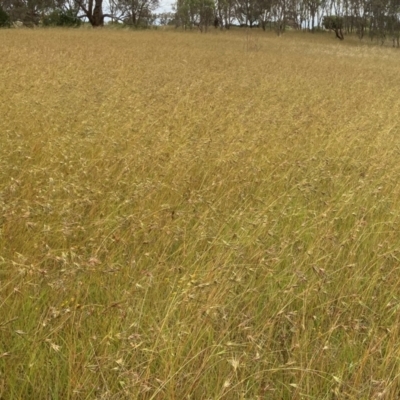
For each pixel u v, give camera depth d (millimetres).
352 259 4270
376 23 47000
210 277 3641
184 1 45406
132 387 2770
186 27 47125
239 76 14852
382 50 34656
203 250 4418
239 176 6012
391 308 3713
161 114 8844
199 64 17703
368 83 14617
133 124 7758
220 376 3012
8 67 12164
